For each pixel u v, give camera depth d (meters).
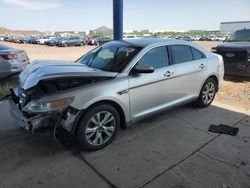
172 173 3.21
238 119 4.99
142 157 3.58
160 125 4.66
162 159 3.53
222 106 5.78
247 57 8.24
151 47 4.35
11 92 4.16
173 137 4.19
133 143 3.98
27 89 3.50
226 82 8.50
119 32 7.57
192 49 5.15
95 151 3.74
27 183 3.02
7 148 3.80
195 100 5.36
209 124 4.72
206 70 5.34
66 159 3.52
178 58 4.80
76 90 3.42
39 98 3.35
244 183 3.03
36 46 35.56
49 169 3.29
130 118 4.05
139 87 4.04
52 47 33.34
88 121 3.56
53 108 3.26
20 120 3.55
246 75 8.46
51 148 3.80
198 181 3.06
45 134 4.21
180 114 5.21
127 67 3.97
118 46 4.61
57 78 3.50
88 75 3.65
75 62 4.70
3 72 8.02
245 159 3.54
